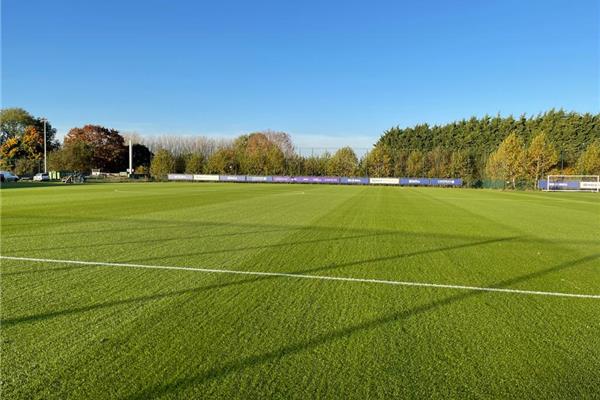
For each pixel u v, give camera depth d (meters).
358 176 58.59
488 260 6.74
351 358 3.09
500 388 2.71
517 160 48.09
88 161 61.25
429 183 53.22
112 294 4.53
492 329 3.73
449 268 6.12
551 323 3.91
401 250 7.43
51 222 10.34
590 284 5.36
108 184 38.69
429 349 3.28
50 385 2.64
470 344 3.39
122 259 6.27
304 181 55.41
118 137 74.25
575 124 63.78
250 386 2.66
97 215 11.96
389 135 80.31
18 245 7.30
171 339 3.36
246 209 14.42
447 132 76.62
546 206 19.50
